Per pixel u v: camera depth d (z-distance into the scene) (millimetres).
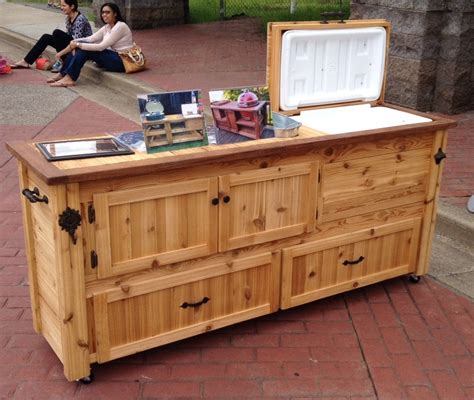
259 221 3105
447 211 4422
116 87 8516
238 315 3234
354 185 3354
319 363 3088
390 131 3285
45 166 2604
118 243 2758
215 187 2910
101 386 2898
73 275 2664
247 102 3143
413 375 3006
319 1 14906
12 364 3043
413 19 6539
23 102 7938
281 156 3055
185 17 13078
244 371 3025
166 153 2852
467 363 3102
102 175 2566
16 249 4234
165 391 2875
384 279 3703
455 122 3531
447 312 3545
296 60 3490
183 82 8086
